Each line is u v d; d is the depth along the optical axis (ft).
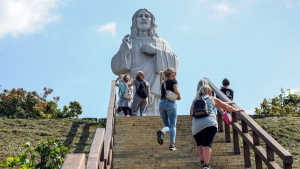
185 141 32.86
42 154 27.71
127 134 34.68
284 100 98.63
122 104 41.37
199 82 27.25
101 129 19.52
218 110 35.17
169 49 59.47
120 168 27.14
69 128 47.65
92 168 14.85
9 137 42.55
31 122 49.39
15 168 33.09
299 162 34.35
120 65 56.85
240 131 28.53
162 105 29.17
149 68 57.16
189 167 27.04
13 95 83.30
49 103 83.05
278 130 44.68
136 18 60.90
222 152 30.09
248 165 27.63
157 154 29.48
